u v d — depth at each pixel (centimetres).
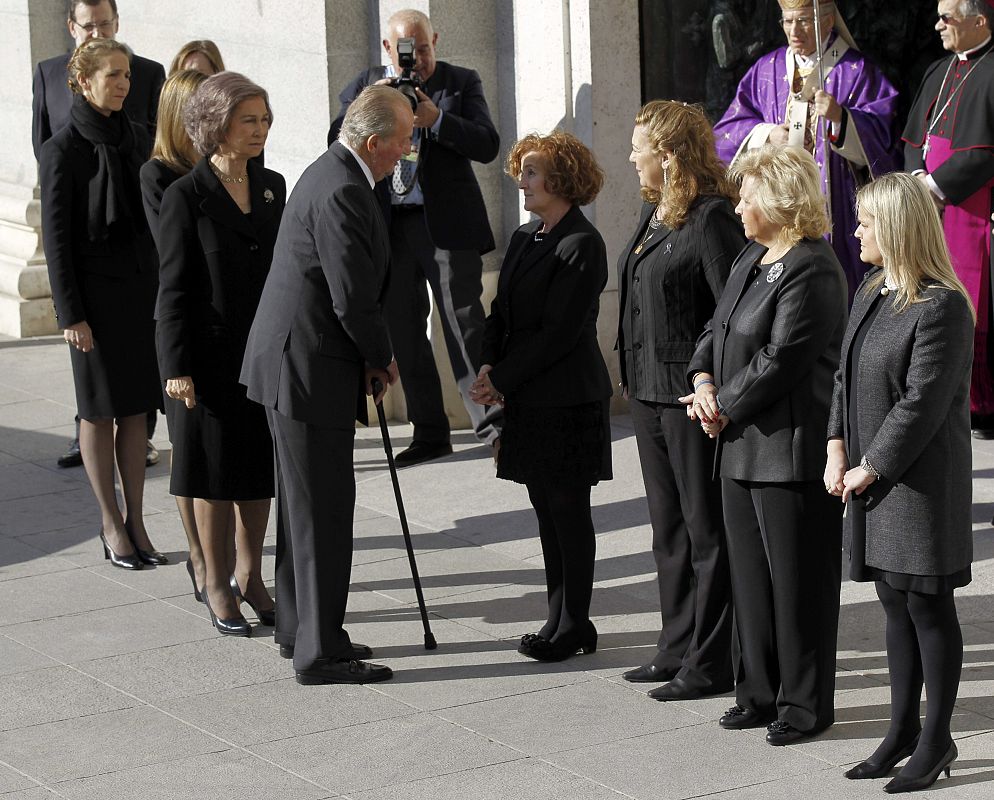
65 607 935
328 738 749
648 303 766
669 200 752
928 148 1109
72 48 1689
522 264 809
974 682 784
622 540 1029
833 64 1102
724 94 1297
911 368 647
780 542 711
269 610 909
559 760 716
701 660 780
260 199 870
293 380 792
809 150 1091
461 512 1099
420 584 890
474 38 1291
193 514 924
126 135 1002
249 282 861
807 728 723
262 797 687
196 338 862
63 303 972
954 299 647
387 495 1145
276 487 859
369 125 789
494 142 1192
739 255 730
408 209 1212
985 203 1124
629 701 782
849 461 675
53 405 1395
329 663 813
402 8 1282
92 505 1134
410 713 776
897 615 683
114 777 711
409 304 1219
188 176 860
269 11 1377
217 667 843
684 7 1280
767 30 1274
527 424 812
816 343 689
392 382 830
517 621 896
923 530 656
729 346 711
